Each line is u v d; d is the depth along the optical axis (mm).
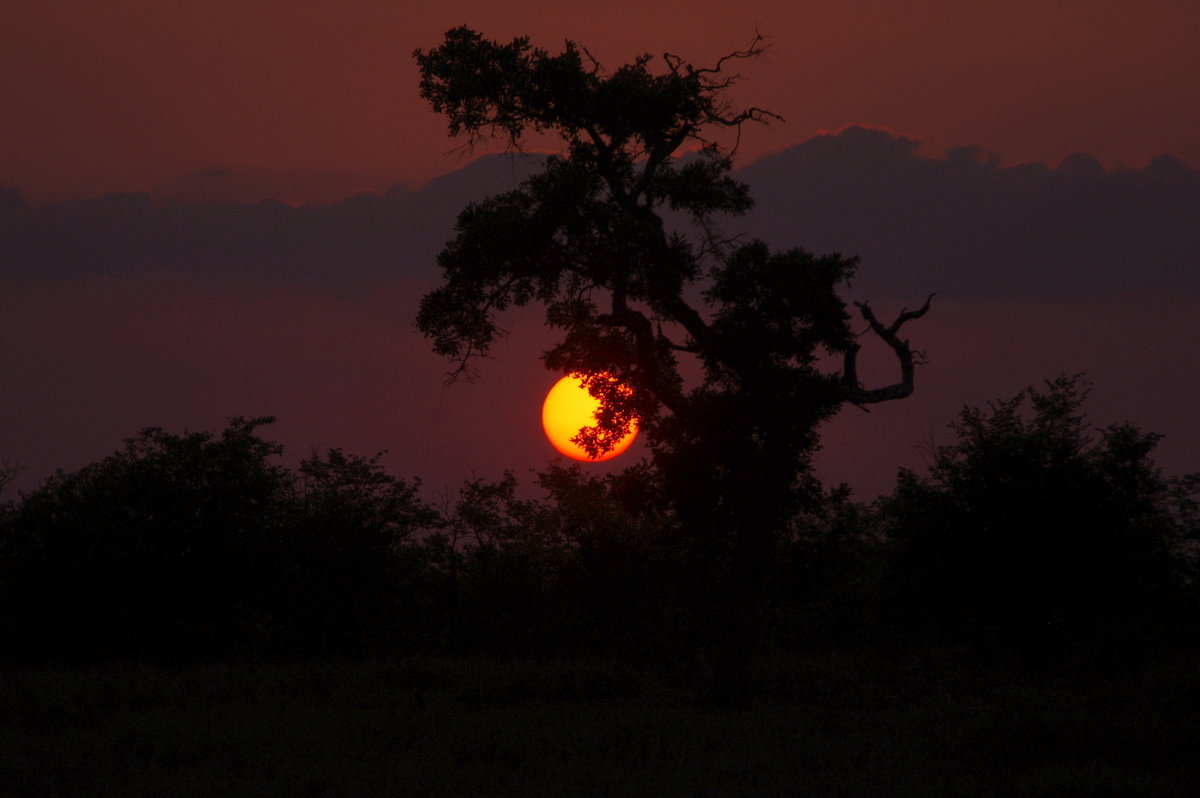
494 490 116875
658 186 76000
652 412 78125
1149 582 85250
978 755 49875
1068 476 83500
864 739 54594
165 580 89750
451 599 113562
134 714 60031
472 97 76750
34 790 42094
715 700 72312
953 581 87625
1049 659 85438
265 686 72562
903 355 79750
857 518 113938
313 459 109938
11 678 75125
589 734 55344
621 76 73750
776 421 75250
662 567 105688
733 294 76562
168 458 93062
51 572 88125
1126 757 48844
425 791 42812
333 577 99562
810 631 112000
